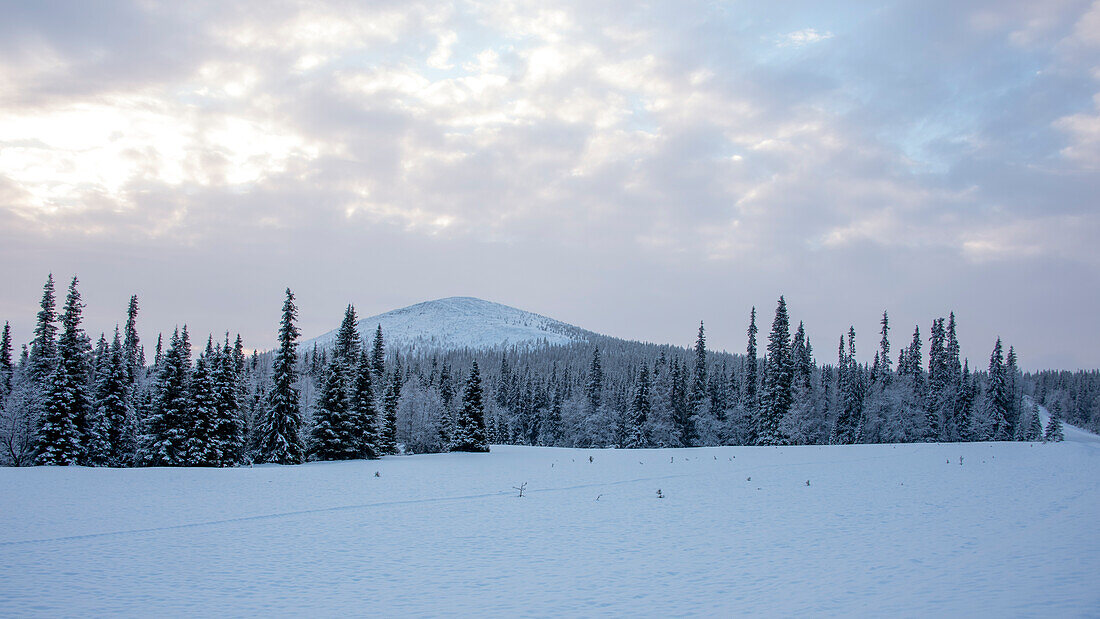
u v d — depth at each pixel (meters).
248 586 14.75
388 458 65.00
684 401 96.50
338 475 43.41
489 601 13.52
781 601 13.02
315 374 105.06
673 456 56.41
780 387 82.31
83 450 51.09
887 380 94.38
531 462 55.38
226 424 54.47
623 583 14.95
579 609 12.83
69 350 51.88
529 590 14.41
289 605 13.21
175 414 53.34
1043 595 12.66
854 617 11.64
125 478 38.34
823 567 16.03
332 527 22.89
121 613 12.48
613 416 102.19
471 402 76.25
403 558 17.89
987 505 25.61
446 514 25.95
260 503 28.88
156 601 13.40
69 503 27.22
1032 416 118.69
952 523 21.77
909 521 22.44
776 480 36.59
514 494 32.50
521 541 20.34
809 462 47.00
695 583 14.81
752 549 18.58
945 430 90.25
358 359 71.56
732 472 41.62
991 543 18.27
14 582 14.72
